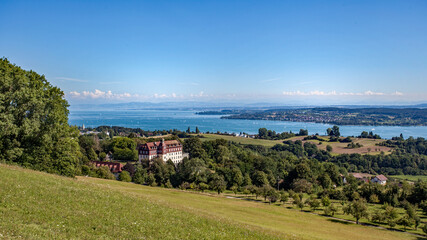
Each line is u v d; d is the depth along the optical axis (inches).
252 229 1589.6
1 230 828.0
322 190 5157.5
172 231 1200.2
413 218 3228.3
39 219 984.3
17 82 2087.8
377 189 4785.9
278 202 4284.0
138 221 1217.4
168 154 7263.8
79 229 987.9
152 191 2928.2
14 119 2084.2
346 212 3476.9
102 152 7342.5
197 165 5260.8
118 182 3420.3
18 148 2171.5
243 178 5393.7
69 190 1424.7
